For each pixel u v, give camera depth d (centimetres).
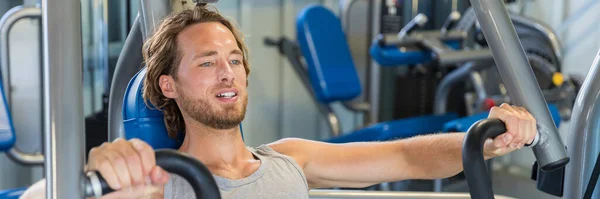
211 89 212
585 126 209
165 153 134
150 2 214
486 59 471
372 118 557
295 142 248
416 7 554
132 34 221
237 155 222
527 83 178
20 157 359
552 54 468
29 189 163
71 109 130
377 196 232
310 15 494
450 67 563
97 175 133
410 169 246
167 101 220
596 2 527
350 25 586
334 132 524
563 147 181
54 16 131
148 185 136
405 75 566
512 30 178
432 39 482
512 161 600
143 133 220
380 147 249
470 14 500
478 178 163
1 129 306
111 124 229
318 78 494
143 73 223
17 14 350
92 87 407
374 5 550
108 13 339
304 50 496
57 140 129
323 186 252
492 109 179
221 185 213
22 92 425
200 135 218
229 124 214
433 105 563
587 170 210
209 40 213
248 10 566
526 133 175
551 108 445
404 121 459
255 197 216
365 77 584
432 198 232
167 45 215
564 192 216
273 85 593
